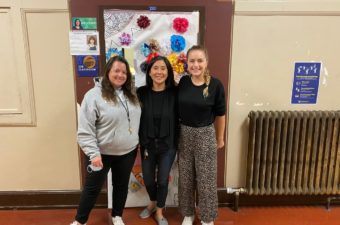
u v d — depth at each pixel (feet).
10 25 7.16
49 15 7.15
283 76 7.73
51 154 7.98
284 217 7.97
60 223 7.66
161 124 6.77
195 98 6.48
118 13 7.18
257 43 7.52
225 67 7.63
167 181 7.17
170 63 6.97
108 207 8.11
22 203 8.20
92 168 6.41
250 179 7.91
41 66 7.43
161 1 7.20
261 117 7.48
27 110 7.64
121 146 6.47
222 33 7.43
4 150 7.87
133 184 8.07
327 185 7.98
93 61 7.43
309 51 7.61
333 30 7.51
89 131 6.20
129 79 6.53
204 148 6.75
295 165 7.79
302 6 7.34
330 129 7.63
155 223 7.69
